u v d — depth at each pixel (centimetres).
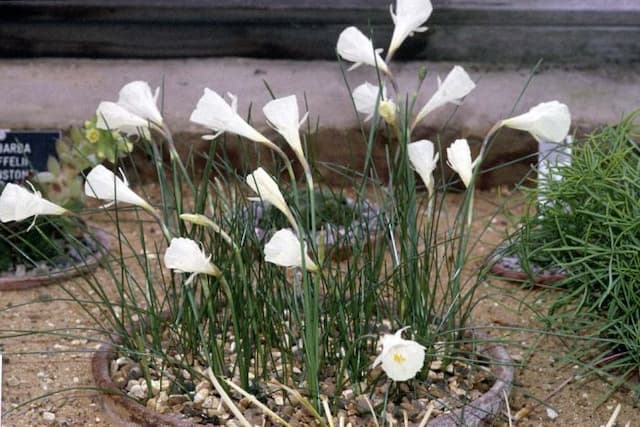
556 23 478
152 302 273
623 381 283
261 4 479
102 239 390
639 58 482
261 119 443
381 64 265
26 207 253
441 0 475
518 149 445
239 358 261
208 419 256
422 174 268
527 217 317
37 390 290
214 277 278
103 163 430
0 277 362
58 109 453
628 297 289
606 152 352
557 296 330
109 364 282
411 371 218
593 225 313
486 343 290
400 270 274
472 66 482
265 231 280
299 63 486
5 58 489
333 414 258
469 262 376
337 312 270
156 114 266
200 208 272
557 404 288
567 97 457
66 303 347
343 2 478
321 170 448
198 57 490
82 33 486
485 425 265
